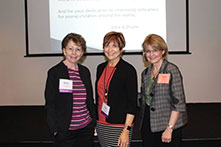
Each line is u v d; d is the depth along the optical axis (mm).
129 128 1747
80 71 1826
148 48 1723
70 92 1708
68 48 1715
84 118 1815
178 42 4344
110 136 1809
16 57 4484
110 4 4297
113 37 1743
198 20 4336
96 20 4324
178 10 4277
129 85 1751
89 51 4375
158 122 1739
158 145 1841
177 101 1680
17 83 4535
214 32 4359
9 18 4402
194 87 4465
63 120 1694
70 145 1739
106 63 1953
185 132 2996
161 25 4301
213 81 4457
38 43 4402
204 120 3492
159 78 1714
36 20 4359
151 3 4273
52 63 4488
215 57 4410
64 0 4309
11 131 3182
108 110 1786
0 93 4555
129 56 4402
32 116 3918
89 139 1869
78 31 4352
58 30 4363
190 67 4438
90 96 1857
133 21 4309
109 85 1790
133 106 1746
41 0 4316
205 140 2742
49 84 1700
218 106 4355
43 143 2789
